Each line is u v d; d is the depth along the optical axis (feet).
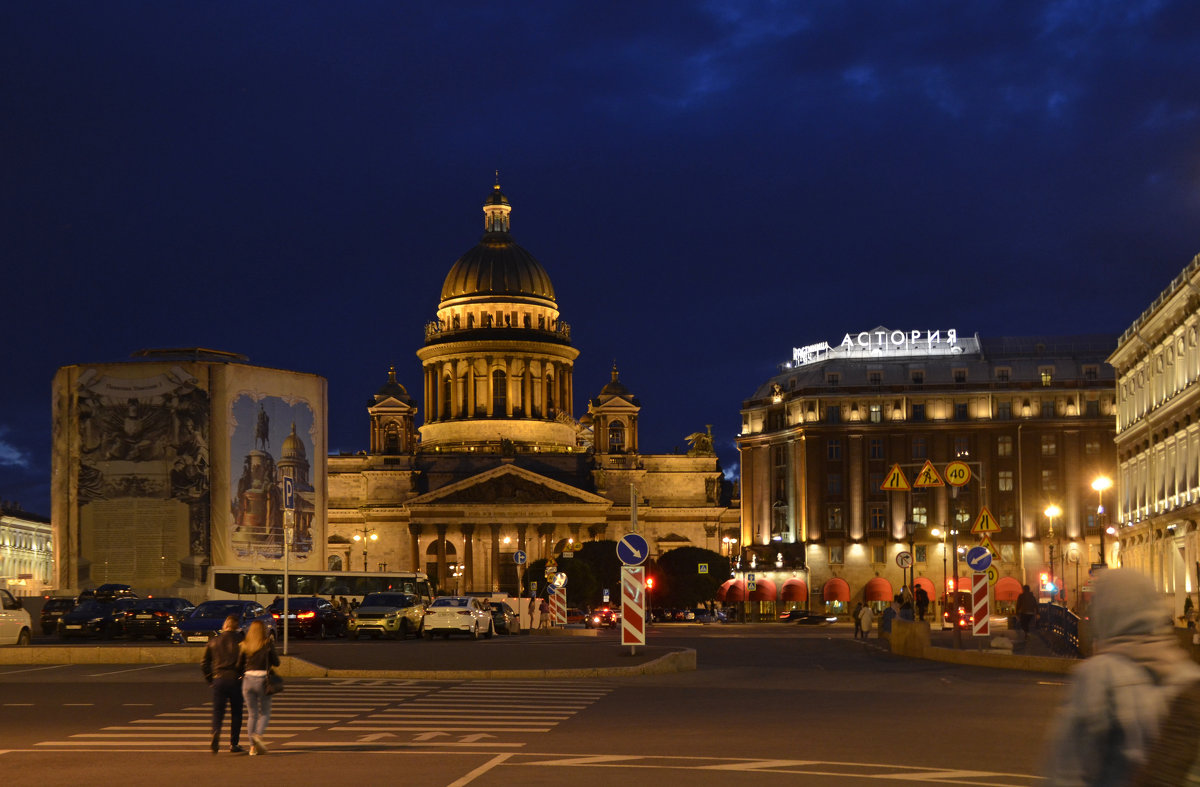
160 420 333.83
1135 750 29.22
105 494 334.65
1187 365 293.64
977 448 518.37
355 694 126.62
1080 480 510.99
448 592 626.64
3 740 92.53
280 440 346.54
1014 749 84.99
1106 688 29.78
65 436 338.54
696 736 92.07
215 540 330.95
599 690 132.26
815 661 185.57
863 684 141.90
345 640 250.37
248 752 84.84
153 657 167.84
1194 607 259.60
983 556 187.62
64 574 335.88
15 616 209.15
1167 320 309.42
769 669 164.96
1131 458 358.84
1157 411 316.60
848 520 524.52
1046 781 30.91
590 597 566.77
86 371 337.52
